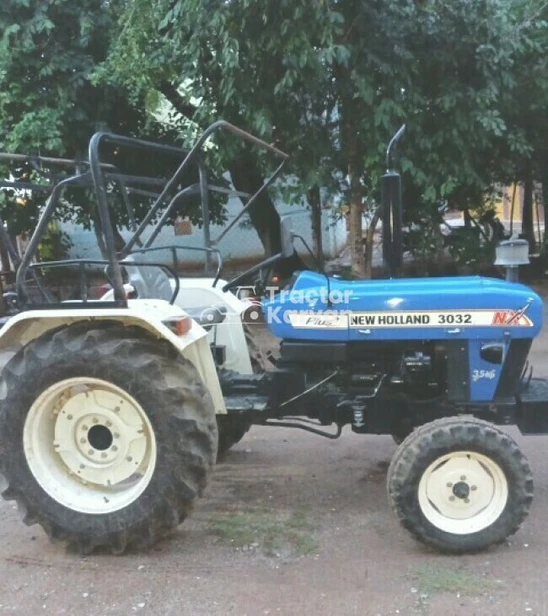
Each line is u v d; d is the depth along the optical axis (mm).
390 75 6949
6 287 9688
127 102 9078
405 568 3188
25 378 3371
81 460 3527
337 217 10656
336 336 3670
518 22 7957
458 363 3607
